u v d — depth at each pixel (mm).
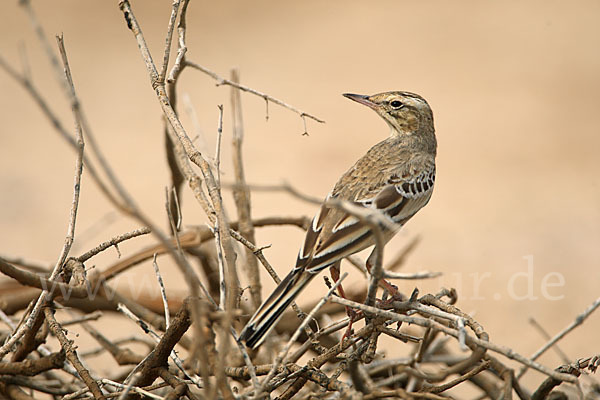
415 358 6004
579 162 20203
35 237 16219
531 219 17250
